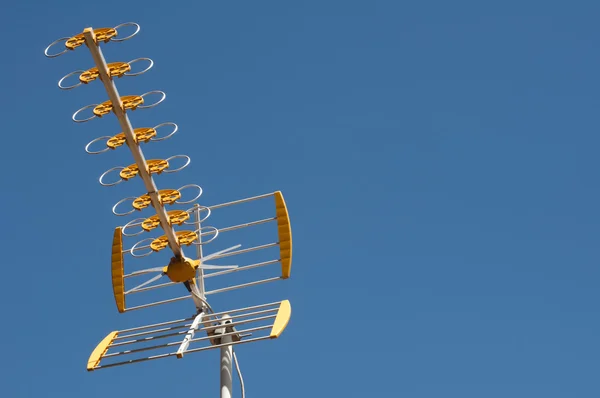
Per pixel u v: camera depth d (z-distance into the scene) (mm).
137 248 16797
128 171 15102
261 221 17516
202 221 16422
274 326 15578
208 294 17031
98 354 16250
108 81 14133
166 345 15922
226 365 16016
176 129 14891
